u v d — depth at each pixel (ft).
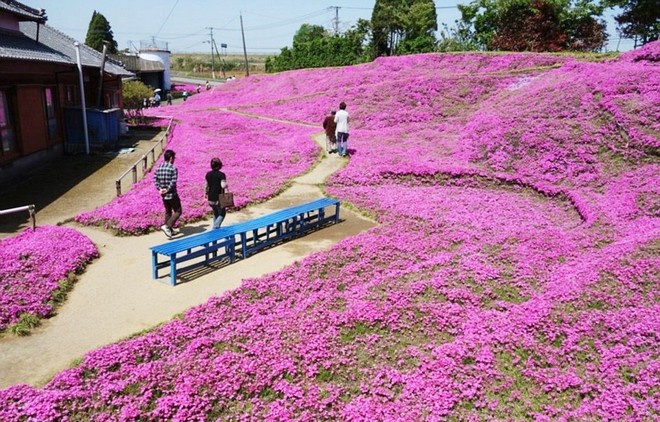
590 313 29.43
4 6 66.08
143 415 22.07
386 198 57.93
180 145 92.79
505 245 41.78
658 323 27.53
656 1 123.75
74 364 26.02
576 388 23.79
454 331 29.27
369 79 135.03
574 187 57.31
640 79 69.31
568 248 40.19
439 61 134.00
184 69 483.51
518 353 26.68
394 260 40.29
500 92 102.12
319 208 49.11
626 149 58.80
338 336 28.60
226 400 23.45
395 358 26.84
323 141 91.61
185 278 37.22
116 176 69.46
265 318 30.58
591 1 140.67
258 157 81.41
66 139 84.38
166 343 27.73
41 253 37.96
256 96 169.17
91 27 261.85
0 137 63.00
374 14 210.79
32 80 71.36
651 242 37.45
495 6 159.94
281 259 41.73
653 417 20.76
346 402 23.73
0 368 25.70
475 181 63.77
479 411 22.59
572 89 75.92
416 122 101.19
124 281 36.27
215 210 43.98
